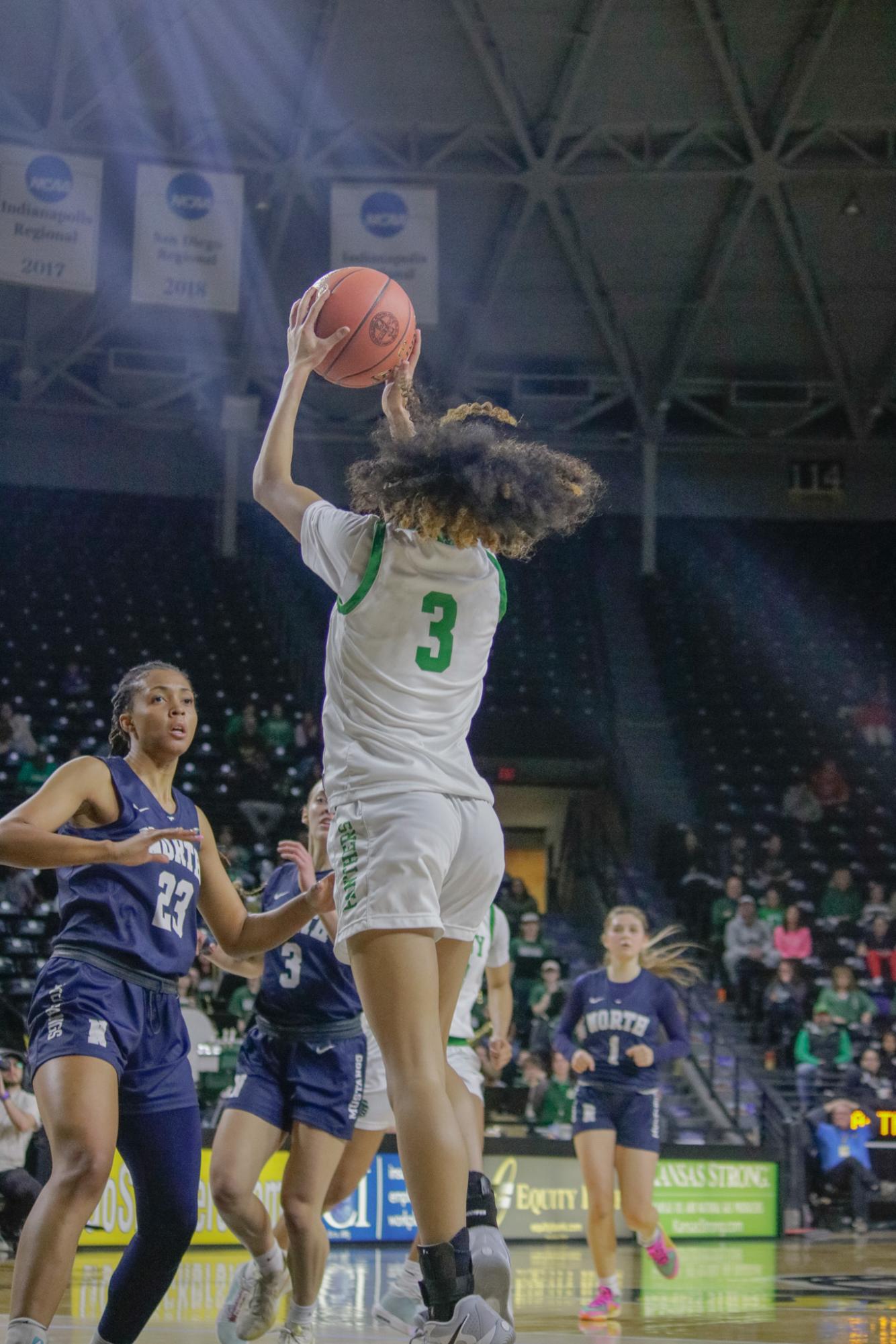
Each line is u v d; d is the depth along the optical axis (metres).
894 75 16.64
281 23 15.99
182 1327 5.05
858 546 23.52
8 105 16.53
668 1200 10.65
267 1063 4.60
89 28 15.73
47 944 13.46
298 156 17.38
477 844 2.85
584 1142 6.58
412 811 2.74
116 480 22.59
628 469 23.61
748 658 21.98
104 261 18.86
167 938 3.43
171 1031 3.43
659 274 19.73
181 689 3.67
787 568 23.34
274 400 22.39
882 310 20.27
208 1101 10.73
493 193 18.44
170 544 22.14
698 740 20.23
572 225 18.91
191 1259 8.13
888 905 16.36
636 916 6.89
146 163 16.84
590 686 21.17
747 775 19.31
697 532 23.61
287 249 19.34
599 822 20.34
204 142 17.33
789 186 18.16
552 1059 12.08
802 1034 12.88
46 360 20.72
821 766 19.50
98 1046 3.21
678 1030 6.85
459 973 2.93
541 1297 6.78
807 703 21.25
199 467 22.94
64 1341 4.32
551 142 17.28
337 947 2.85
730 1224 10.88
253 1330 4.46
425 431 2.83
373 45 16.34
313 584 21.92
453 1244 2.59
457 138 17.56
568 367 21.69
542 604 22.69
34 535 21.61
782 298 20.17
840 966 13.62
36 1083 3.24
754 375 21.72
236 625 20.92
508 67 16.77
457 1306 2.57
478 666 2.94
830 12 15.68
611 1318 5.84
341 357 3.28
